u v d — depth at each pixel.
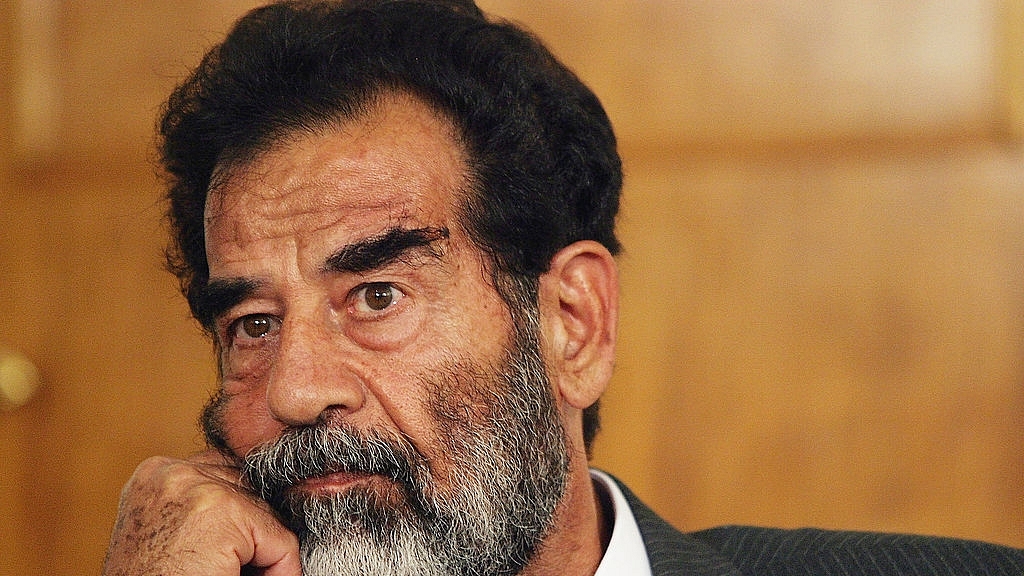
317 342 4.71
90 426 7.66
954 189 7.02
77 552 7.64
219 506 4.72
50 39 7.76
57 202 7.75
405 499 4.69
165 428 7.61
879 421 7.03
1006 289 6.95
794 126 7.16
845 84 7.12
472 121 4.99
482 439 4.82
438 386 4.76
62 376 7.70
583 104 5.55
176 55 7.63
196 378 7.60
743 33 7.21
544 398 5.09
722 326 7.19
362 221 4.75
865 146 7.10
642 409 7.25
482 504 4.79
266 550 4.72
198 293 5.40
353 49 4.93
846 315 7.08
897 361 7.02
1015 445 6.92
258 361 4.91
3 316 7.75
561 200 5.28
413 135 4.89
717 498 7.17
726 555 5.70
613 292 5.36
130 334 7.66
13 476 7.70
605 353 5.33
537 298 5.12
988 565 5.39
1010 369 6.93
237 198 4.86
